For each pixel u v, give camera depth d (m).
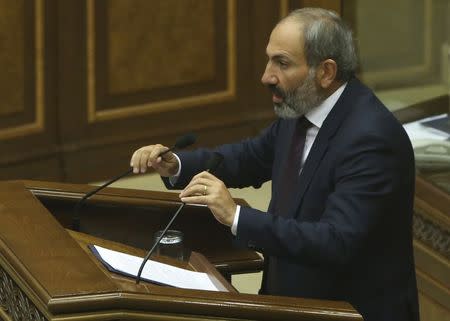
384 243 9.27
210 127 20.77
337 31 9.06
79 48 19.17
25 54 18.62
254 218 8.69
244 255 10.65
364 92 9.35
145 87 20.02
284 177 9.62
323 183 9.20
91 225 10.25
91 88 19.42
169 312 7.48
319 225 8.79
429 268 12.84
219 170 10.38
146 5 19.70
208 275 9.13
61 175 19.31
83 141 19.53
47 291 7.39
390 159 9.01
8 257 8.20
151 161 9.92
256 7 20.77
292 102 9.16
